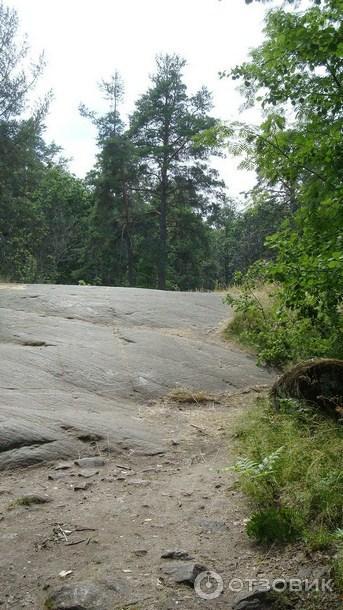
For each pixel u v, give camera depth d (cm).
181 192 3784
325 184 489
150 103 3706
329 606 278
